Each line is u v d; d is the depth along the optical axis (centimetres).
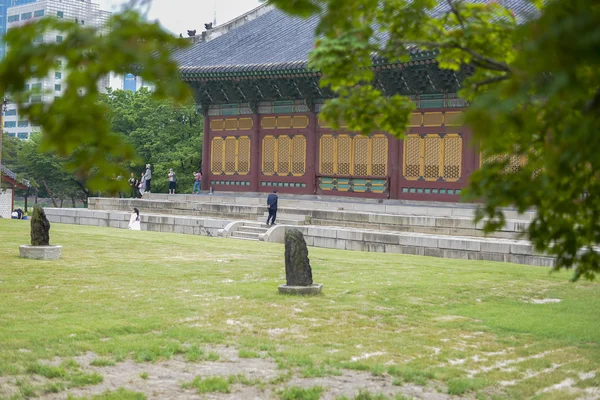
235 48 5241
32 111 438
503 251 3112
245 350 1384
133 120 8056
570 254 716
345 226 4241
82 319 1591
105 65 419
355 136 4819
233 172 5381
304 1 453
